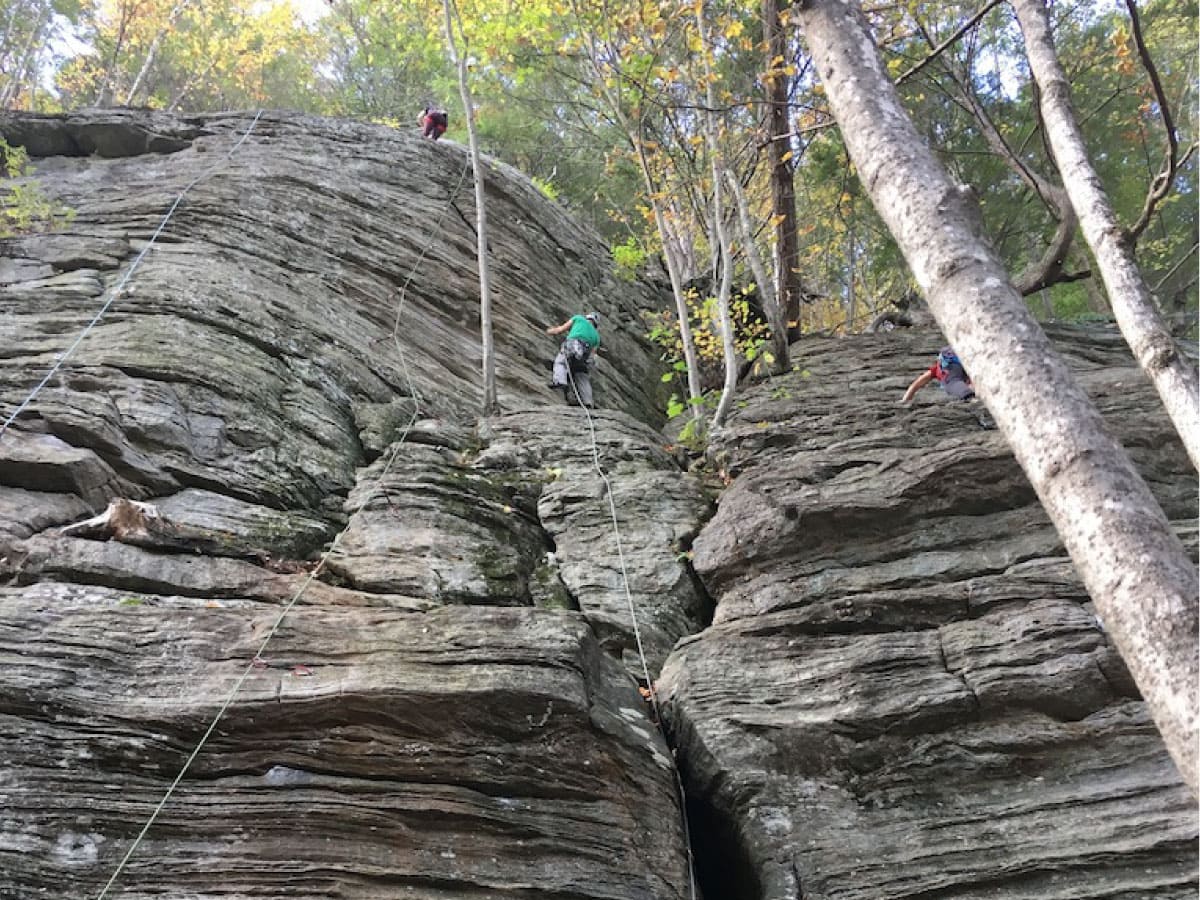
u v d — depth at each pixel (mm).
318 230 11273
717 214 11109
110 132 11672
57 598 5461
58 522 6250
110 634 5230
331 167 12359
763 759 6055
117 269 9188
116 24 22375
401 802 4875
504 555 7492
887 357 13430
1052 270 13625
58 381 7277
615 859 5086
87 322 8148
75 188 10828
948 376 10227
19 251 9203
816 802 5914
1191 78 14148
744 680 6547
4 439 6516
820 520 7734
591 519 8320
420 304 11609
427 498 7805
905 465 8039
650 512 8492
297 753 4953
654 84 11250
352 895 4531
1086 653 6363
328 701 5066
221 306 8867
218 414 7730
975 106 11992
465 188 13820
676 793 5734
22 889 4207
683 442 10891
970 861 5539
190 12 22359
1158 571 2018
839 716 6207
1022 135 16031
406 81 22203
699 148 12266
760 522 7914
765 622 6977
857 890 5410
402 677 5246
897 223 2768
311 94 25547
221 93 25172
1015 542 7535
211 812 4664
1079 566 2184
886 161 2826
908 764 6082
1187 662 1893
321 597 6246
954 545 7598
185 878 4441
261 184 11289
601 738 5488
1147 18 14523
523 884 4809
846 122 3018
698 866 6109
